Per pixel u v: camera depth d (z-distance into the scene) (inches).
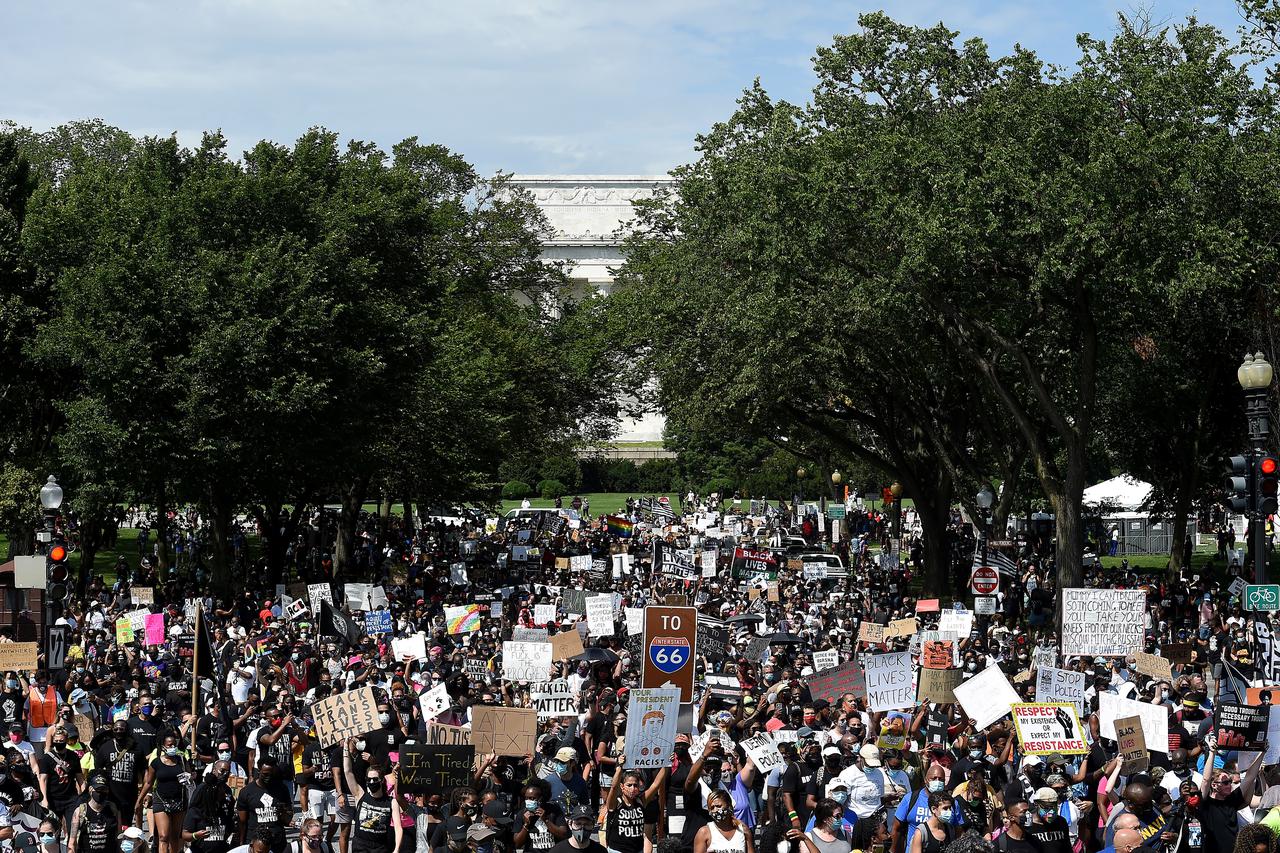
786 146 1659.7
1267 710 650.8
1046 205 1450.5
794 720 839.7
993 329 1603.1
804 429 2412.6
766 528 3058.6
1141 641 971.9
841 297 1745.8
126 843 629.3
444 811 668.1
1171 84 1482.5
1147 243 1469.0
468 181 3459.6
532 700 925.8
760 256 1657.2
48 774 770.2
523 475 5093.5
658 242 2632.9
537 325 3294.8
